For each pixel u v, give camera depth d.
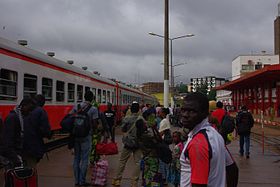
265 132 27.22
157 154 8.88
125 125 9.62
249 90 40.06
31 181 7.50
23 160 8.27
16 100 14.00
